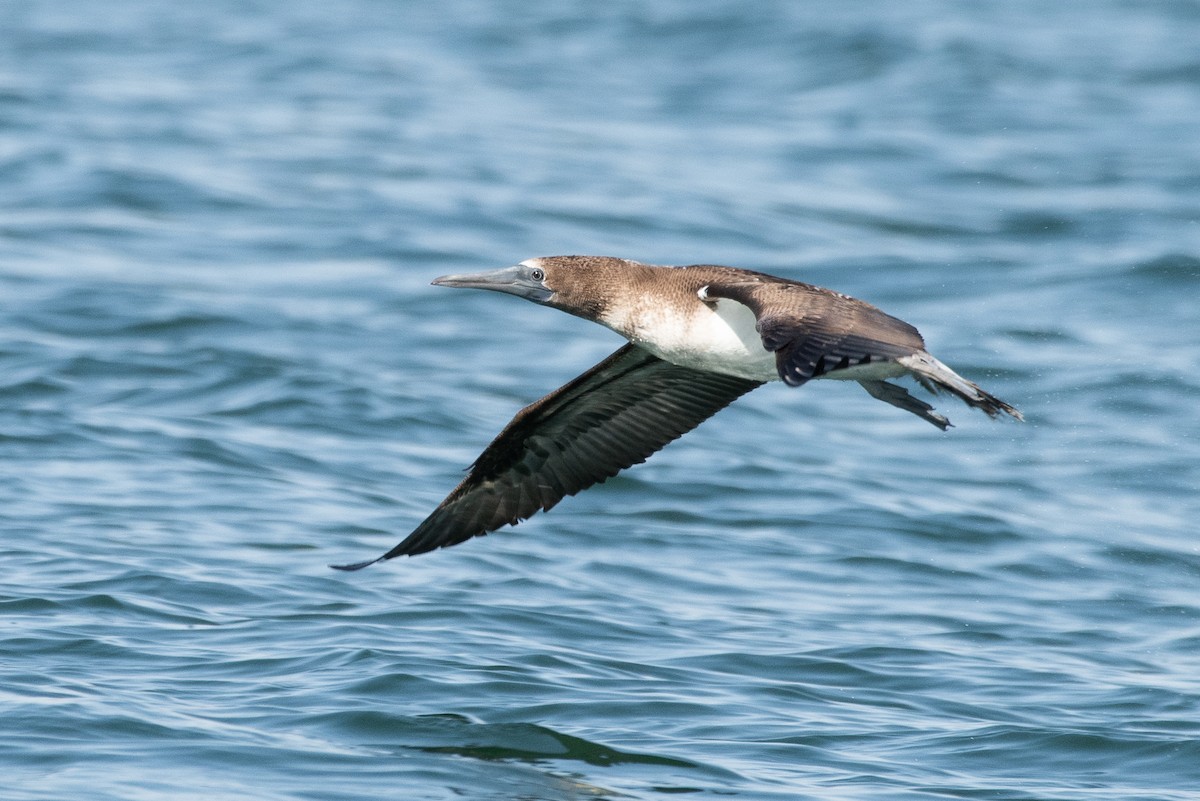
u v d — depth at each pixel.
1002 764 10.84
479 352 21.33
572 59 38.47
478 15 42.22
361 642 12.32
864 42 38.78
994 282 24.59
